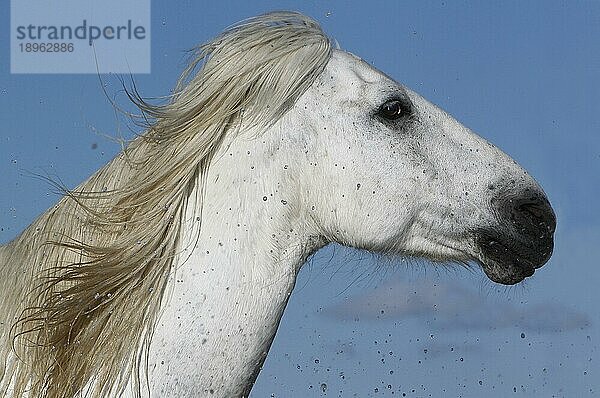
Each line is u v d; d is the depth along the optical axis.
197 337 5.06
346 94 5.66
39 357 4.95
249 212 5.28
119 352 4.98
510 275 6.11
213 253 5.15
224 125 5.29
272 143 5.39
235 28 5.56
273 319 5.32
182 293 5.08
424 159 5.84
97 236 5.12
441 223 5.94
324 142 5.56
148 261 5.07
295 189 5.46
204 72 5.39
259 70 5.37
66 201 5.26
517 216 6.01
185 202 5.19
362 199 5.66
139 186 5.14
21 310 5.05
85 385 4.96
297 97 5.50
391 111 5.75
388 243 5.83
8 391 4.96
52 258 5.10
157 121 5.27
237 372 5.17
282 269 5.36
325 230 5.63
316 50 5.56
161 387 5.00
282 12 5.64
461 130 6.04
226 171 5.27
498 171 6.03
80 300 4.98
